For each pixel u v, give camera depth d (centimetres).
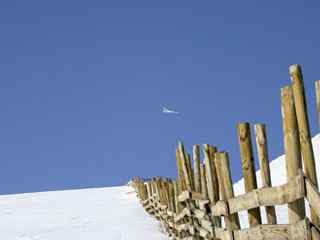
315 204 488
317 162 1675
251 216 657
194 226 1019
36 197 3022
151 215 1939
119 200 2641
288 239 559
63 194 3103
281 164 2000
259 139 613
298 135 528
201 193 956
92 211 2266
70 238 1583
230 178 738
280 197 557
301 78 518
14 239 1667
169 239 1429
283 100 534
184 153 1047
